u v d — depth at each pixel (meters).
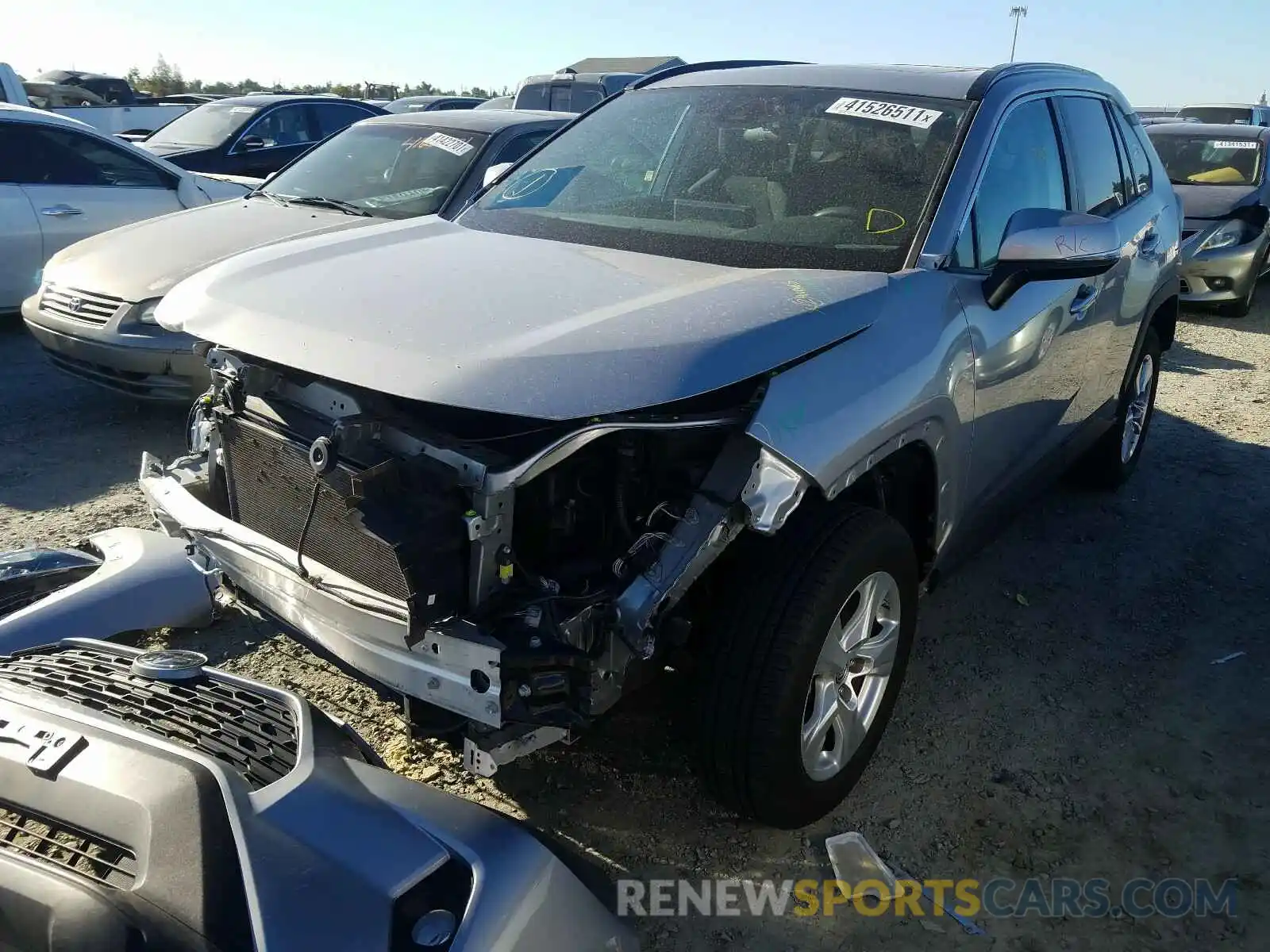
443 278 2.59
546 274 2.65
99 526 4.45
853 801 2.88
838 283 2.67
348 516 2.26
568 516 2.29
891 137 3.24
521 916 1.66
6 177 7.43
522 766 2.93
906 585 2.77
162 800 1.64
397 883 1.63
